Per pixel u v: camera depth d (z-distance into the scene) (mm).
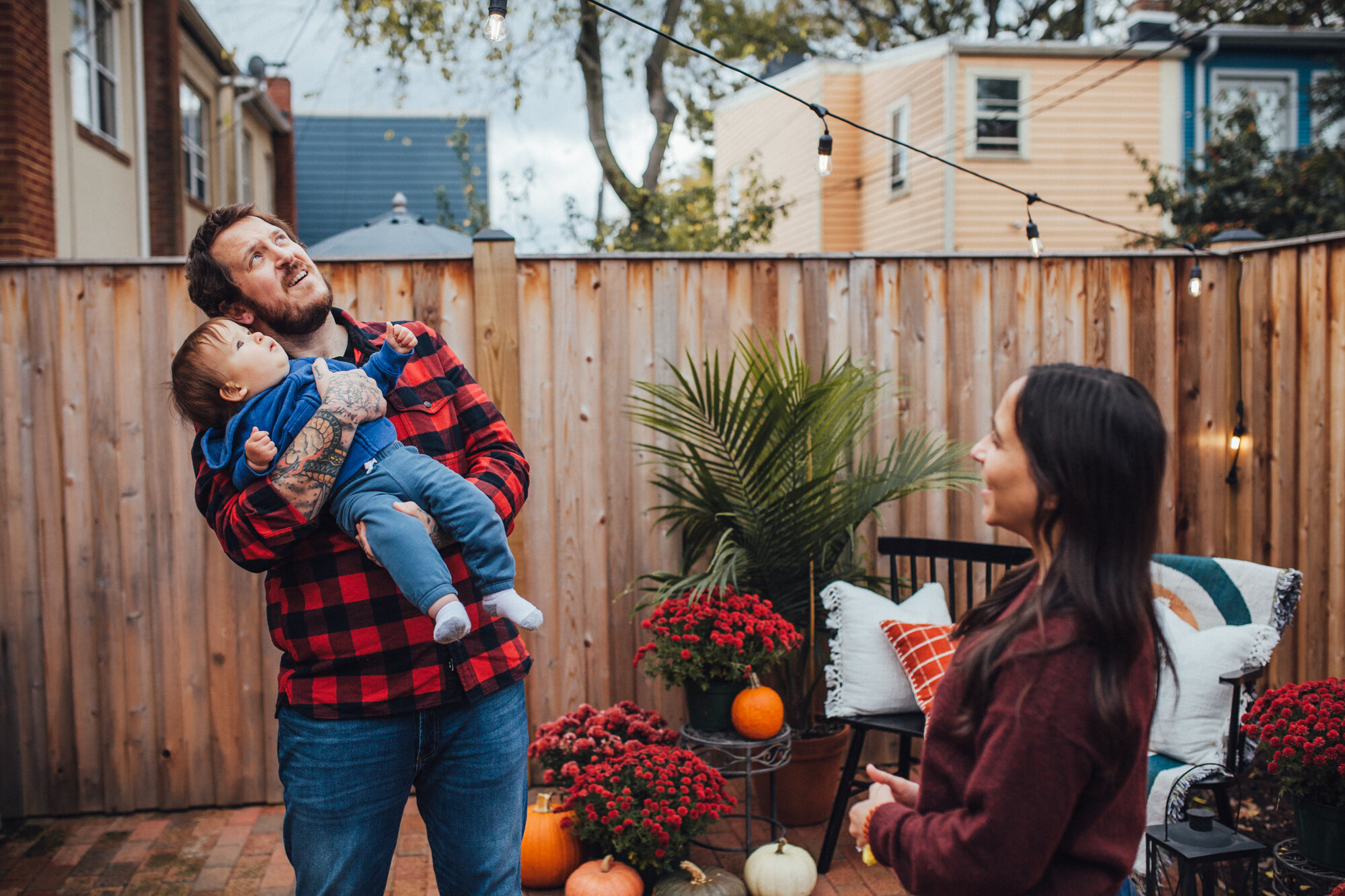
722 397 3199
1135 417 1090
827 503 3240
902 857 1149
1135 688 1065
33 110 5363
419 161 16516
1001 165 10477
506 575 1589
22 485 3412
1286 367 3797
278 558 1526
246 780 3557
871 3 16141
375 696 1554
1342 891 2004
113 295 3428
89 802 3479
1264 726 2494
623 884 2689
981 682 1108
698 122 8859
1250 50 10906
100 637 3467
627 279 3670
